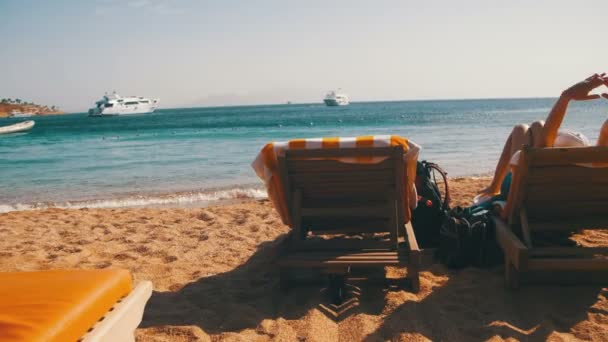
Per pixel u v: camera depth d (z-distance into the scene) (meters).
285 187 3.91
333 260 3.63
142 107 132.62
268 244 5.35
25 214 7.78
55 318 1.78
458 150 16.55
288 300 3.71
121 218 7.12
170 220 6.83
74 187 11.25
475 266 4.24
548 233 4.75
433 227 4.83
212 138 27.31
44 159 17.88
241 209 7.40
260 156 3.93
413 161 3.79
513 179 3.69
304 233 4.46
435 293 3.71
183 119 77.25
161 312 3.60
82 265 4.86
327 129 34.47
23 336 1.63
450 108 109.19
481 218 4.25
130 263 4.87
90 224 6.76
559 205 3.79
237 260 4.82
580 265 3.34
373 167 3.83
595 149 3.37
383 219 4.48
